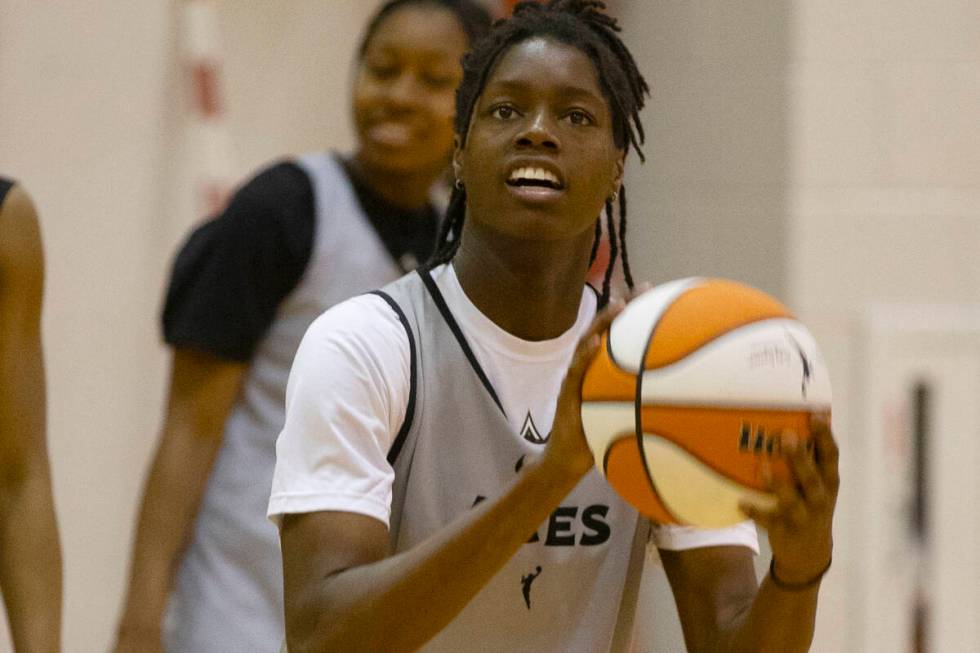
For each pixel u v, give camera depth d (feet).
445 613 12.46
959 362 30.37
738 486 12.26
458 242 15.62
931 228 30.60
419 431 14.38
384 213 22.81
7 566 18.33
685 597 15.78
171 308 22.04
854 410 30.45
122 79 32.14
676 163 31.76
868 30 30.55
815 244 30.55
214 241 21.90
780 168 30.63
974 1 30.42
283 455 13.83
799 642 13.97
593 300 15.98
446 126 22.88
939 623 30.27
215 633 21.50
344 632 12.58
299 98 34.76
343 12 35.37
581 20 15.07
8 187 18.61
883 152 30.50
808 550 12.83
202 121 32.55
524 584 14.76
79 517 31.71
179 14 32.71
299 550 13.41
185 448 21.83
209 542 21.97
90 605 31.83
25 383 18.61
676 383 12.31
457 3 23.43
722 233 31.22
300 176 22.41
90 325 31.81
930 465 30.37
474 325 14.80
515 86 14.28
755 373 12.37
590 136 14.37
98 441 31.99
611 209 16.03
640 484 12.61
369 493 13.53
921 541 30.32
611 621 15.33
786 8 30.60
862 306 30.50
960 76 30.53
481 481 14.65
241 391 22.41
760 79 30.86
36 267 18.75
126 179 32.19
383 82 22.76
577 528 14.93
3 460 18.52
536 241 14.29
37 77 31.30
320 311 22.20
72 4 31.63
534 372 14.98
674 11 31.94
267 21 34.14
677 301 12.81
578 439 12.66
